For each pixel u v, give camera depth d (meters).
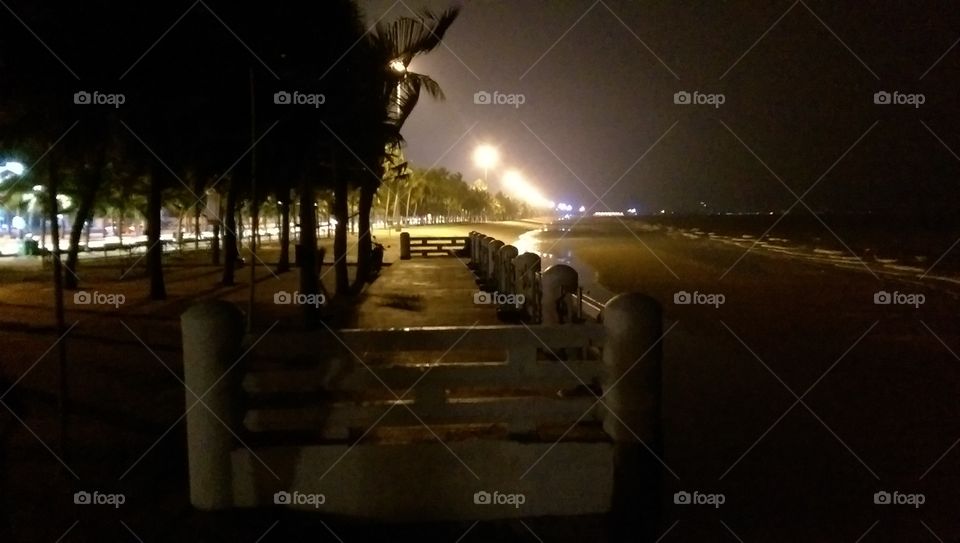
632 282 26.88
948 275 30.50
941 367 11.59
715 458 7.33
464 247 34.44
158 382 9.18
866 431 8.12
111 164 19.09
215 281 22.80
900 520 5.91
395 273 24.88
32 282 22.72
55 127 9.53
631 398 5.72
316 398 6.35
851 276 29.62
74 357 10.64
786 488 6.56
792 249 50.19
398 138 15.43
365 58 13.48
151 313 15.23
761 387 10.24
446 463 5.69
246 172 15.97
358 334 5.74
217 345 5.53
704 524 5.84
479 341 5.78
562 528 5.57
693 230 88.06
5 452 6.77
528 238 60.41
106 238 55.12
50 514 5.59
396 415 5.74
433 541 5.38
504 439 5.85
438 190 108.94
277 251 41.53
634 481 5.70
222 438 5.57
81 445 6.96
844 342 13.87
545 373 5.80
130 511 5.64
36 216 35.12
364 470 5.65
